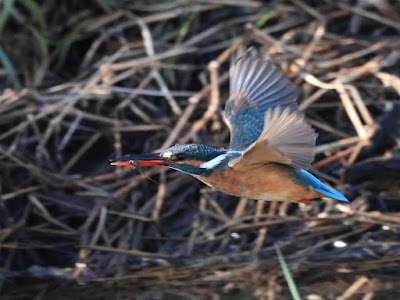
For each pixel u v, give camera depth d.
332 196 6.58
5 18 12.25
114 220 10.38
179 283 8.75
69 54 12.97
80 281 9.11
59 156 11.19
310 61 11.92
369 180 10.24
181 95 11.70
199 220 10.16
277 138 5.62
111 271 9.34
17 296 8.77
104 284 8.91
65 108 11.43
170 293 8.41
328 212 9.98
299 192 6.67
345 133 11.03
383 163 10.13
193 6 13.14
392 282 8.35
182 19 13.16
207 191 10.48
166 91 11.74
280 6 13.02
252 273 8.90
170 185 10.66
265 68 7.46
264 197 6.76
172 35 13.02
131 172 10.79
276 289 8.36
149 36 12.72
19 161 10.68
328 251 9.36
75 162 11.26
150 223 10.23
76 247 9.85
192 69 12.40
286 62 11.88
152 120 11.56
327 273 8.72
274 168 6.46
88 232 10.16
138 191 10.64
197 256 9.55
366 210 9.98
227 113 7.52
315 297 8.03
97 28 13.06
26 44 12.89
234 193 6.73
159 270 9.23
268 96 7.40
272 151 5.85
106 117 11.71
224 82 11.95
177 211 10.51
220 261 9.35
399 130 10.52
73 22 13.25
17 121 11.55
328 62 11.73
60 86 11.96
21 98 11.52
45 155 11.02
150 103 11.82
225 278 8.80
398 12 12.73
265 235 9.82
